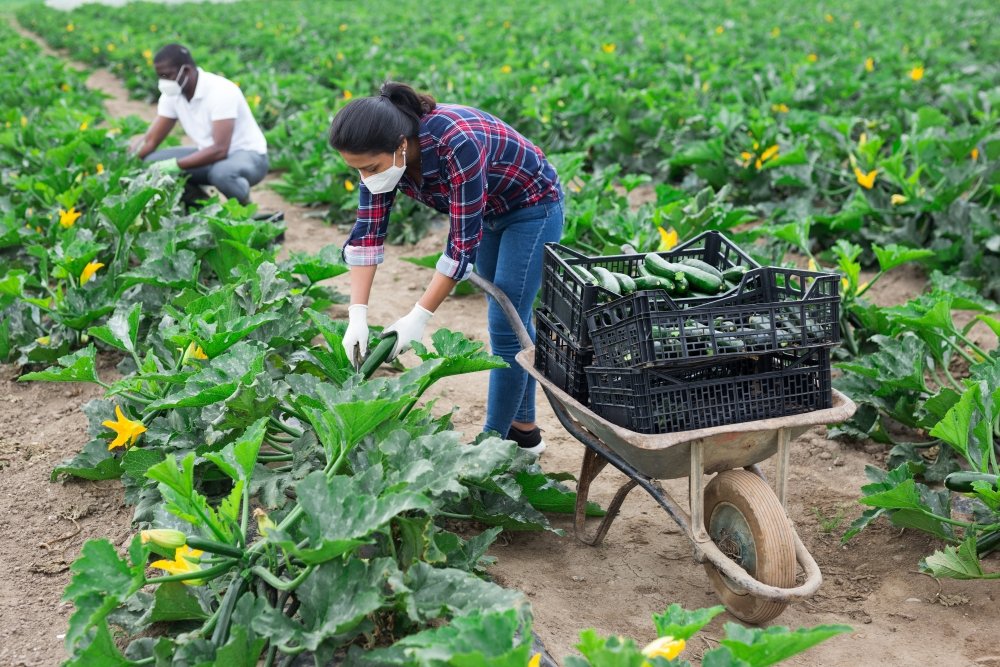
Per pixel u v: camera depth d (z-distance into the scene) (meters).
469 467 2.90
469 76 12.53
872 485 3.68
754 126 8.75
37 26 27.98
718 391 3.08
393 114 3.30
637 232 6.51
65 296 5.26
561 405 3.57
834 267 7.37
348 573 2.68
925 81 12.04
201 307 4.38
